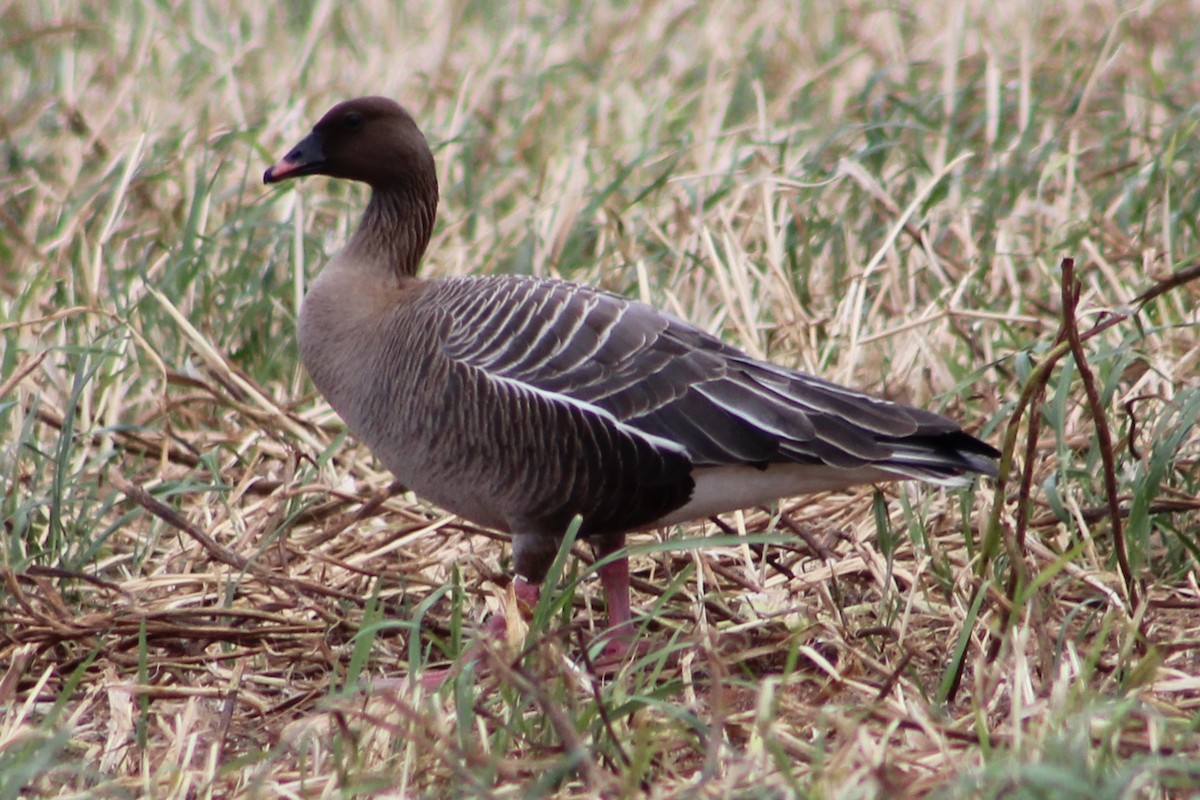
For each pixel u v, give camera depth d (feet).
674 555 39.40
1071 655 31.17
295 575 39.06
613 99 67.87
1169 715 29.27
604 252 53.31
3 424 44.47
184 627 34.45
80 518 39.40
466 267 54.70
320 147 39.81
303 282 51.08
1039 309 48.80
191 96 67.56
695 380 34.91
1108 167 58.59
